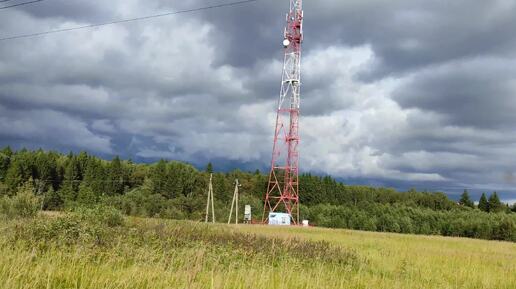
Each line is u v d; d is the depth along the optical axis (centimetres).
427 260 2114
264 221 7519
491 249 3588
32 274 948
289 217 7231
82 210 2155
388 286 1330
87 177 10750
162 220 2625
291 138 7312
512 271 1956
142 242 1623
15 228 1605
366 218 10631
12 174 9250
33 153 11194
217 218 9188
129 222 2291
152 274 1039
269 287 1099
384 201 15262
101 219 2105
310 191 12925
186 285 989
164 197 10094
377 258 2067
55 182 10769
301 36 7212
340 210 11188
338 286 1227
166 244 1623
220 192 11300
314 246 2027
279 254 1725
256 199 10244
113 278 1002
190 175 11500
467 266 1973
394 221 10675
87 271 1023
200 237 1980
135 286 978
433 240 4369
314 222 10825
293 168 7375
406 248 2777
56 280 952
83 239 1488
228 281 1079
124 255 1316
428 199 15650
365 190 15450
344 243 3005
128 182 11656
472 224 10406
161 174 10819
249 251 1647
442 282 1509
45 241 1470
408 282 1452
